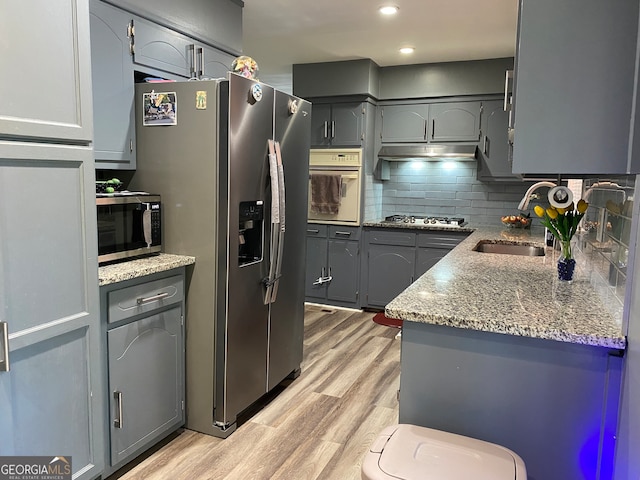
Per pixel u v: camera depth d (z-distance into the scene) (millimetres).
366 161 4848
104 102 2240
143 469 2154
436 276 2125
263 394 2762
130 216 2223
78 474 1794
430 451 1307
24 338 1543
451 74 4668
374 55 4465
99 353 1844
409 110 4883
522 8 1317
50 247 1615
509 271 2273
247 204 2457
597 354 1358
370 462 1254
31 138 1530
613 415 1352
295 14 3369
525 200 2871
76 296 1725
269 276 2660
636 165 1226
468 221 5152
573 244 2922
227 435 2443
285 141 2775
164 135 2389
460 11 3264
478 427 1508
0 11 1421
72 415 1751
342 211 4891
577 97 1289
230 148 2270
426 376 1554
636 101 1234
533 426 1444
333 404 2811
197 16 2795
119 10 2289
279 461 2234
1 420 1506
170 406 2363
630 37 1246
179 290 2357
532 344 1421
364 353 3662
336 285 5000
